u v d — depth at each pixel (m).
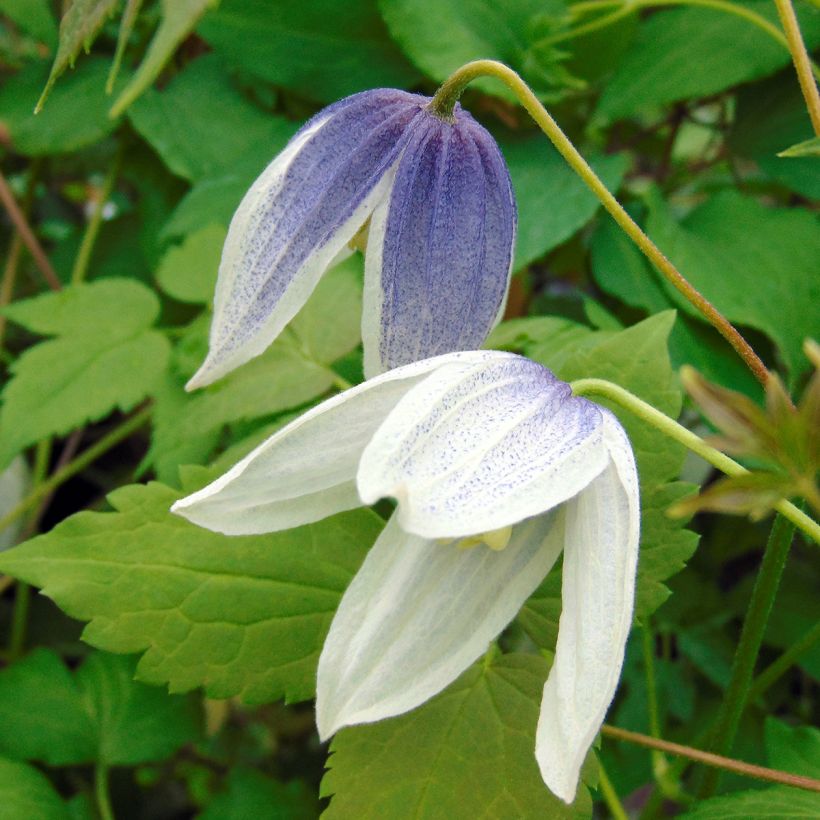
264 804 0.24
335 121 0.18
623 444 0.16
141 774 0.34
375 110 0.18
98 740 0.24
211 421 0.23
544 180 0.25
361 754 0.18
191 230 0.26
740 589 0.27
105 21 0.16
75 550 0.19
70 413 0.23
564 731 0.15
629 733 0.19
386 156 0.18
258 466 0.15
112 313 0.25
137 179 0.30
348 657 0.16
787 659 0.22
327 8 0.26
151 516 0.19
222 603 0.19
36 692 0.24
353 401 0.16
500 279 0.19
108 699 0.24
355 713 0.16
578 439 0.16
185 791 0.34
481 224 0.18
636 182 0.31
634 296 0.24
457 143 0.18
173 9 0.13
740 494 0.15
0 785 0.22
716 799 0.19
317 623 0.19
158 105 0.27
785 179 0.27
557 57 0.25
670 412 0.19
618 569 0.15
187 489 0.19
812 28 0.25
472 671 0.19
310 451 0.16
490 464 0.15
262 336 0.18
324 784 0.18
